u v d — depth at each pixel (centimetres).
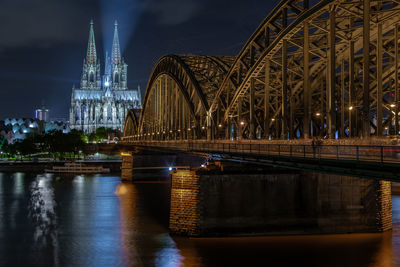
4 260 4116
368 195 4666
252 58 5762
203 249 4200
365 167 2623
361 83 5788
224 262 3856
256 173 4553
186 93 9044
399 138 3456
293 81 6188
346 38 4447
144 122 15862
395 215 5712
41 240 4844
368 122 3644
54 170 15312
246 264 3797
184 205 4650
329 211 4597
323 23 5006
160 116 12312
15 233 5178
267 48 5216
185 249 4225
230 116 6875
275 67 6600
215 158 5594
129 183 11112
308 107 4403
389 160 2570
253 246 4250
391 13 4084
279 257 3953
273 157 3750
